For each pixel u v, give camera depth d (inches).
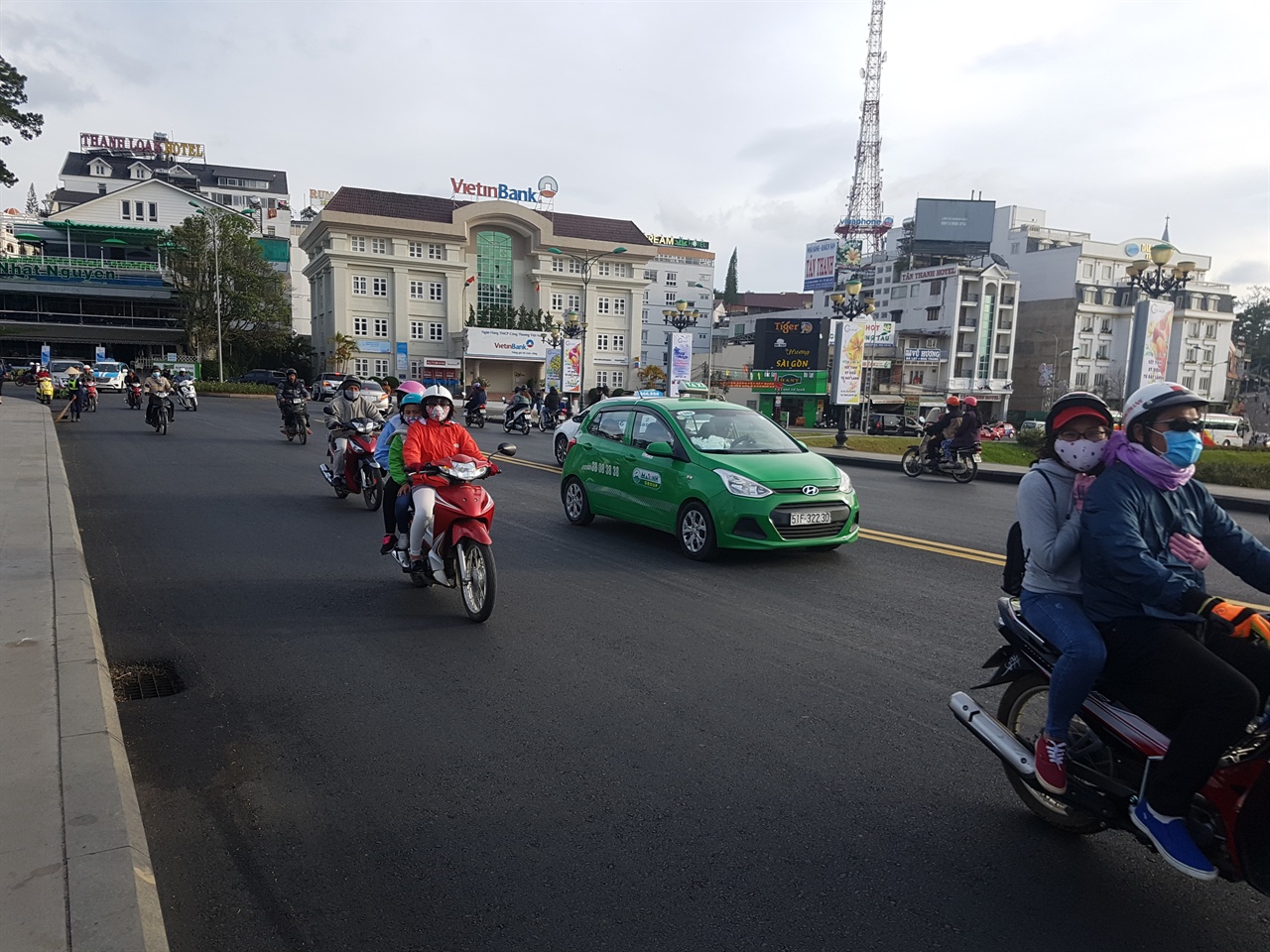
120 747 148.6
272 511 412.5
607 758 153.7
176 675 193.0
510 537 361.7
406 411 255.9
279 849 123.0
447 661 203.6
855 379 1048.2
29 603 212.2
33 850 105.7
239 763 150.4
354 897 111.4
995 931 105.9
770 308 4116.6
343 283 2453.2
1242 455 830.5
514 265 2743.6
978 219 2938.0
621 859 121.3
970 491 599.8
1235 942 104.7
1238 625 100.7
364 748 156.8
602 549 338.6
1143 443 113.0
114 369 1801.2
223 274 2237.9
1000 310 2856.8
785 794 141.0
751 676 195.2
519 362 2677.2
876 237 3393.2
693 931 105.0
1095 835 130.5
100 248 2480.3
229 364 2341.3
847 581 288.7
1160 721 109.7
